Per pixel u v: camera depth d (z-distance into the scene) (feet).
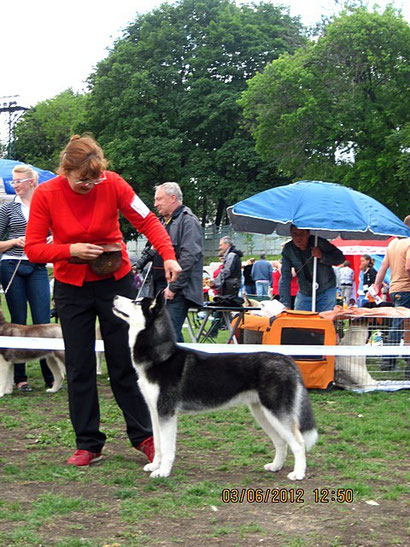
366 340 27.17
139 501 12.84
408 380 27.07
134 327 14.62
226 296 28.63
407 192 94.79
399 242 30.32
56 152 187.01
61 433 18.35
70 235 14.69
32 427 19.15
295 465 14.57
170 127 132.57
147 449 15.60
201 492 13.44
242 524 11.73
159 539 11.01
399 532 11.50
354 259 57.52
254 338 26.89
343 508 12.68
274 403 14.39
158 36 131.64
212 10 134.82
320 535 11.27
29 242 14.61
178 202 23.24
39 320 24.88
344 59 96.58
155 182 133.39
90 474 14.57
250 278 55.77
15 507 12.24
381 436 18.81
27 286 24.76
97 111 134.62
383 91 96.89
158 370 14.46
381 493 13.69
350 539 11.12
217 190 129.08
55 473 14.51
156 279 23.38
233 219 33.47
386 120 95.14
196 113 127.65
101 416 20.88
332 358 25.61
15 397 23.52
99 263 14.64
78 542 10.65
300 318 25.43
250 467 15.61
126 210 15.24
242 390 14.66
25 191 24.17
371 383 26.32
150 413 15.65
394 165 91.50
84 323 15.28
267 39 131.44
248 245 132.26
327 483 14.30
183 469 15.24
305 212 27.22
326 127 97.55
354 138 98.48
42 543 10.71
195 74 130.62
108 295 15.26
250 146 127.03
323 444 17.78
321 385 25.50
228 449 17.29
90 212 14.78
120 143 127.85
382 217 28.25
